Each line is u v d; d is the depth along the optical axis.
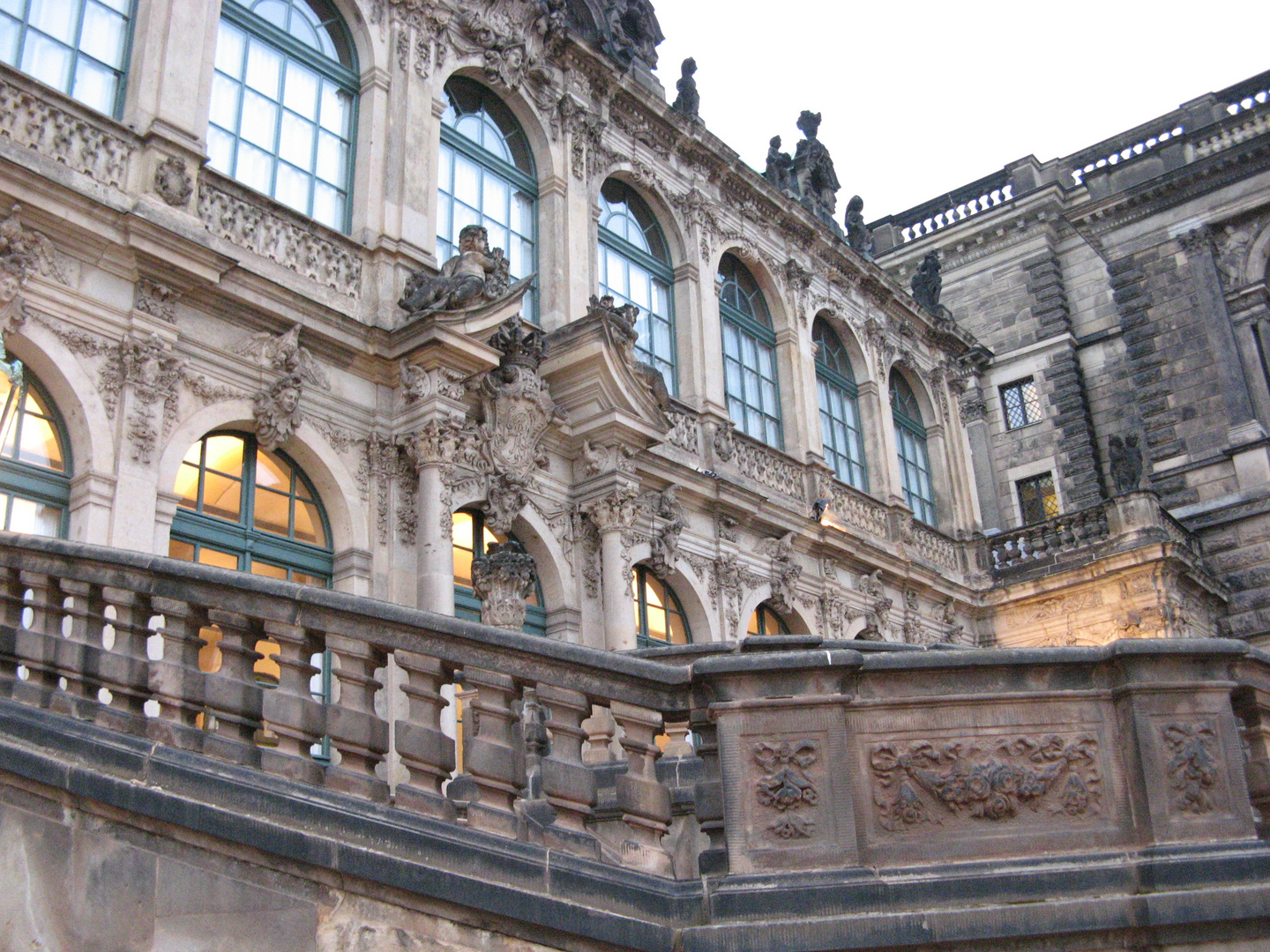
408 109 19.12
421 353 17.11
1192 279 35.59
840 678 7.68
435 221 19.03
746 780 7.43
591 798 7.55
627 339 19.83
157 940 6.99
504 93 21.80
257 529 15.79
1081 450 36.62
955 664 7.74
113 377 14.34
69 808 7.45
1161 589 29.62
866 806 7.51
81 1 15.57
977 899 7.09
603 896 7.02
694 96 26.98
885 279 31.47
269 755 7.60
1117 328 37.28
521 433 18.80
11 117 14.05
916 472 32.50
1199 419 34.53
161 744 7.58
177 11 16.11
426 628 7.72
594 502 19.86
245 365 15.84
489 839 7.13
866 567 27.28
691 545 22.61
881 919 6.86
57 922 7.21
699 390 24.23
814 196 31.55
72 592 8.49
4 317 13.37
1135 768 7.68
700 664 7.62
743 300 27.47
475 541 18.61
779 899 7.01
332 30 19.23
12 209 13.66
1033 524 32.50
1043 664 7.82
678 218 25.50
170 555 14.53
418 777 7.52
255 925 6.93
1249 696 8.15
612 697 7.73
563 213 22.05
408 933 6.84
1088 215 37.59
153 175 15.22
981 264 40.28
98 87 15.55
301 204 17.83
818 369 29.27
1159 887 7.16
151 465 14.27
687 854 7.78
